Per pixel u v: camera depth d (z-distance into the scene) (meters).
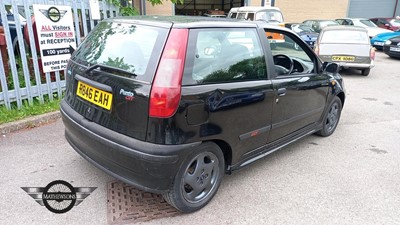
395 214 2.74
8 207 2.61
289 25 15.97
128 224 2.48
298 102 3.53
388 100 6.66
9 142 3.75
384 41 14.23
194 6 31.06
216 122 2.54
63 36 4.96
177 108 2.26
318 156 3.83
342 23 16.92
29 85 4.62
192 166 2.57
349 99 6.66
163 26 2.44
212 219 2.59
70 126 2.88
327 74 4.14
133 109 2.32
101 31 2.96
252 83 2.87
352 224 2.60
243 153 2.99
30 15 4.52
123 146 2.35
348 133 4.66
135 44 2.52
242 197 2.91
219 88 2.54
